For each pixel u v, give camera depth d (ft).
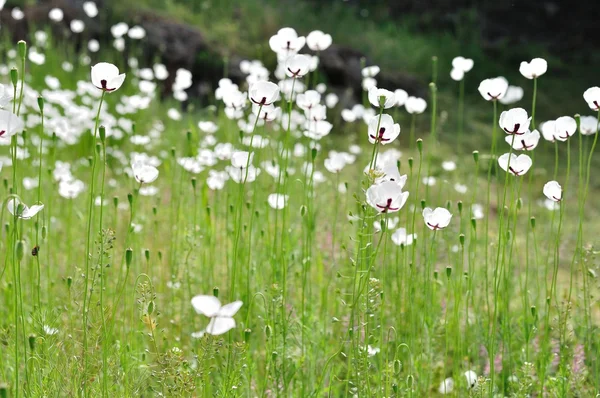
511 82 59.41
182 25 44.42
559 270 20.95
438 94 52.01
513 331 14.35
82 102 32.99
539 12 74.23
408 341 12.26
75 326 12.48
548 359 12.87
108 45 42.39
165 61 42.50
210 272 15.19
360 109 17.94
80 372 10.53
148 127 32.24
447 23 70.54
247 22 52.31
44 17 41.52
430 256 12.22
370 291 9.93
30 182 19.38
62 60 36.42
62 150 27.71
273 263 13.30
